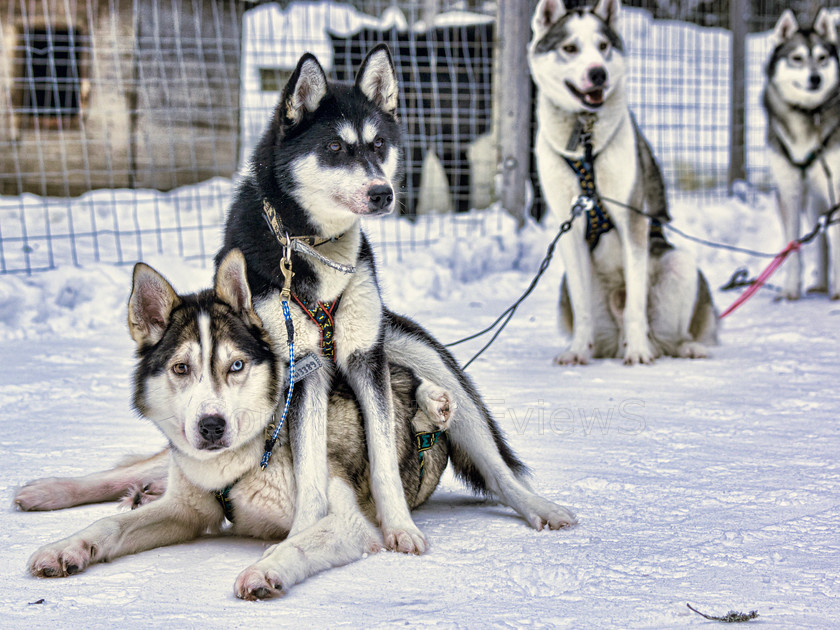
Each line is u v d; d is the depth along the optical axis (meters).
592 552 2.25
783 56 7.29
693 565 2.12
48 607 1.88
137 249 7.86
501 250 8.53
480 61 9.41
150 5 9.51
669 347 5.81
